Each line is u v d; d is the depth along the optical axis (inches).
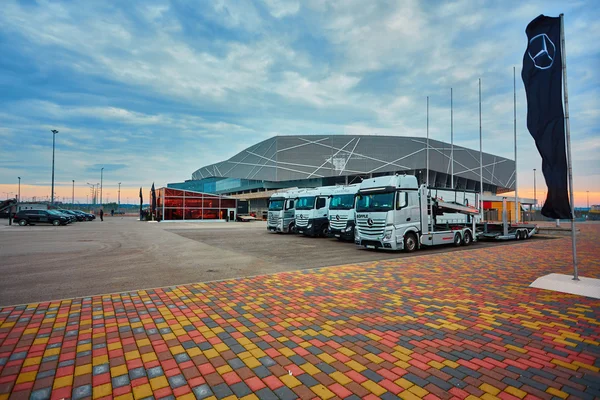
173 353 161.0
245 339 177.9
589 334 183.6
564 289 273.0
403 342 173.3
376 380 135.9
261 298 255.0
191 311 224.7
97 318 210.2
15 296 260.5
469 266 387.5
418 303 241.0
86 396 124.1
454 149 2723.9
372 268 374.6
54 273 351.6
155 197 1695.4
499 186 3142.2
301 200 831.7
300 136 2674.7
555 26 296.5
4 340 175.8
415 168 2586.1
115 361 152.6
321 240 737.0
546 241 734.5
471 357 156.3
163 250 542.6
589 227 1278.3
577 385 131.9
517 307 231.5
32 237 756.6
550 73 297.3
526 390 128.2
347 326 196.5
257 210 2957.7
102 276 337.7
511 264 401.4
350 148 2645.2
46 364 149.5
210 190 4003.4
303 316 214.2
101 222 1549.0
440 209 602.9
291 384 132.7
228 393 126.3
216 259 451.5
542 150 300.5
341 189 706.8
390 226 503.2
